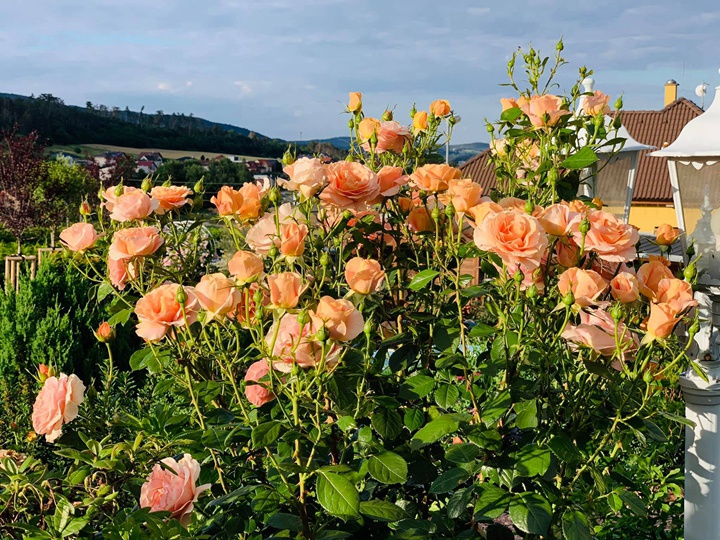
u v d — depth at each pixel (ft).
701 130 8.95
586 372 7.13
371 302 7.02
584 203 8.95
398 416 6.60
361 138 10.06
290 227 6.65
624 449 7.14
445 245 8.23
